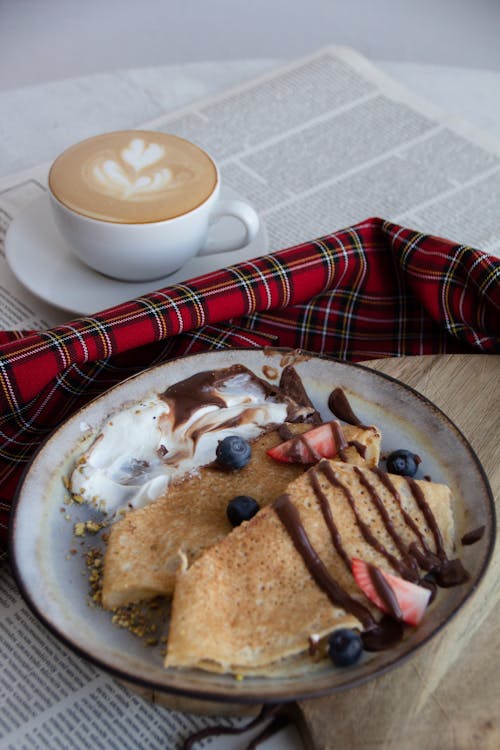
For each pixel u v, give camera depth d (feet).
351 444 1.99
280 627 1.73
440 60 3.79
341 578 1.79
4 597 1.95
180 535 1.87
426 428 2.03
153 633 1.79
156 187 2.31
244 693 1.65
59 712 1.82
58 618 1.77
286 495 1.88
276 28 3.93
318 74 3.10
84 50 3.76
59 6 3.97
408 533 1.85
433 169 2.81
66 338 2.15
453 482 1.96
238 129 2.92
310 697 1.66
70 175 2.31
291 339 2.34
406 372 2.20
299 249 2.33
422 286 2.31
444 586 1.82
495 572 1.89
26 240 2.43
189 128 2.92
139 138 2.41
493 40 3.90
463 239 2.62
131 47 3.79
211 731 1.79
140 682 1.68
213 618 1.73
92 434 2.02
